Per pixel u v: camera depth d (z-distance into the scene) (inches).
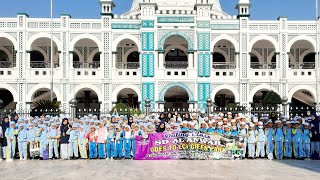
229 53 1780.3
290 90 1625.2
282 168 669.9
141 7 1612.9
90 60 1750.7
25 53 1598.2
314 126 813.9
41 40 1656.0
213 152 793.6
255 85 1626.5
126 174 611.5
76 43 1690.5
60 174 615.5
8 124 837.8
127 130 817.5
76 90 1605.6
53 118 879.1
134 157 810.2
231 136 798.5
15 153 865.5
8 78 1592.0
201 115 928.3
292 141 808.9
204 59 1612.9
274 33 1635.1
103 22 1619.1
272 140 807.7
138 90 1611.7
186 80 1601.9
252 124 811.4
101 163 744.3
